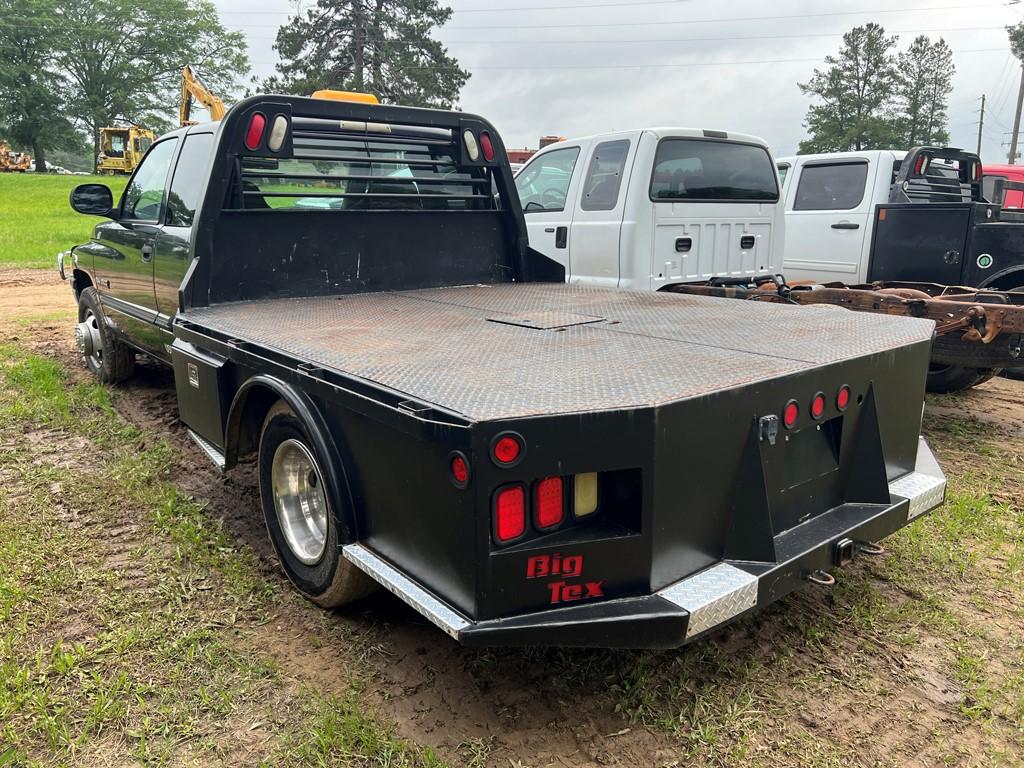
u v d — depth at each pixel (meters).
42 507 4.05
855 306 5.22
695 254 6.39
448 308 4.05
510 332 3.34
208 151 4.33
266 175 4.18
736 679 2.75
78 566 3.46
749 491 2.46
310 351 2.93
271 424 3.17
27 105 69.75
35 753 2.38
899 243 6.67
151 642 2.92
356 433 2.59
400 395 2.30
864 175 7.31
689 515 2.34
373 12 46.12
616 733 2.48
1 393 6.12
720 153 6.47
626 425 2.15
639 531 2.23
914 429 3.22
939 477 3.20
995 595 3.36
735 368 2.60
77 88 73.19
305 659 2.85
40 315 10.04
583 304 4.24
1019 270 6.28
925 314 4.91
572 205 6.49
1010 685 2.73
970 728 2.53
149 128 74.12
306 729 2.48
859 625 3.10
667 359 2.76
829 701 2.65
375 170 4.67
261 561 3.57
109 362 6.22
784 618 3.15
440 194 4.87
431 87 46.62
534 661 2.84
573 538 2.21
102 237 5.84
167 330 4.63
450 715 2.56
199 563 3.52
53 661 2.76
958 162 7.98
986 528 3.98
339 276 4.55
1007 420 6.01
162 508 4.07
